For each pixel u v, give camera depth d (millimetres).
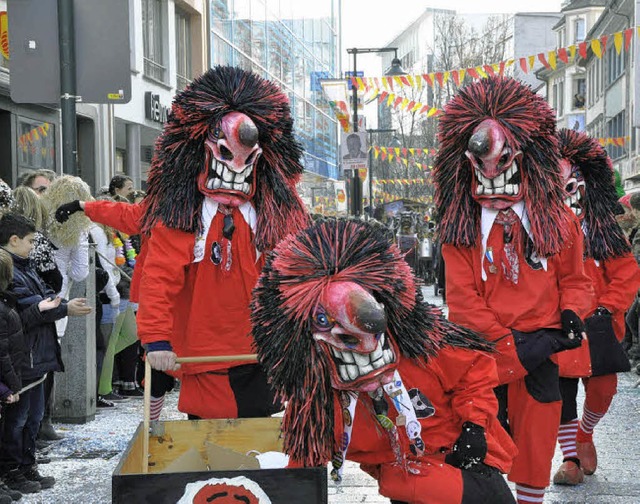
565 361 5172
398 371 3238
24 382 5312
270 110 4289
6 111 11672
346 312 2877
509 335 4273
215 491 3043
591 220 5641
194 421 4020
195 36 20922
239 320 4328
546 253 4309
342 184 32750
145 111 17219
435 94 35031
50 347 5598
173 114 4250
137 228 4578
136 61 16578
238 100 4230
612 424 7281
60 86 6812
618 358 5566
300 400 3045
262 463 3793
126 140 17312
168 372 4441
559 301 4430
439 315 3355
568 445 5547
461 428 3373
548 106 4328
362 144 21109
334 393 3121
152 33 18125
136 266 4512
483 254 4379
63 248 6691
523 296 4359
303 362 3012
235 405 4328
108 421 7219
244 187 4250
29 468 5391
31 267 5777
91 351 7191
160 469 4000
